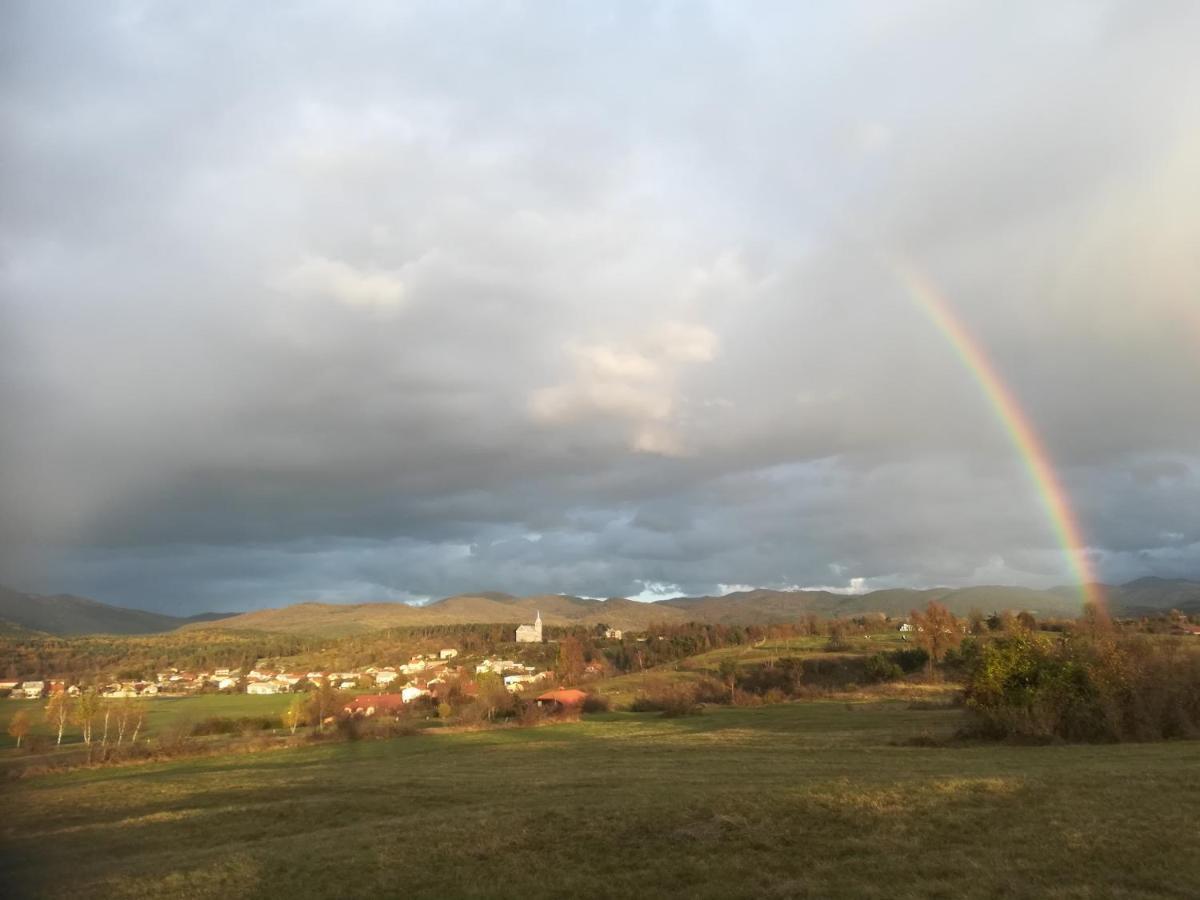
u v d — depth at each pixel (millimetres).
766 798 17203
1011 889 11258
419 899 12602
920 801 16172
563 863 13922
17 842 20562
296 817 21531
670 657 141375
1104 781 17453
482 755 41125
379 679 146875
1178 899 10617
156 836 20391
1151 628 40781
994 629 111188
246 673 162875
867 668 96500
